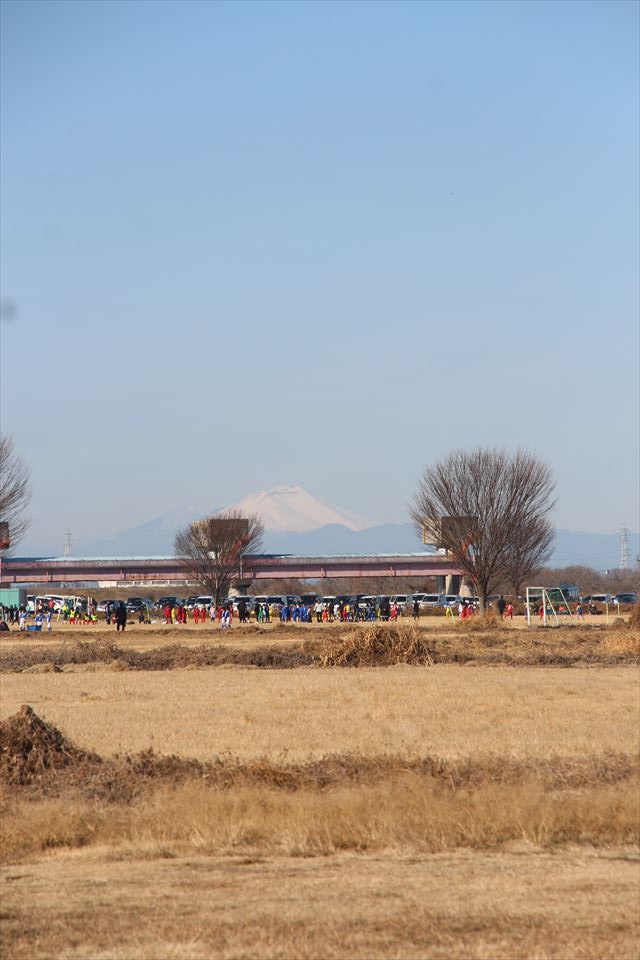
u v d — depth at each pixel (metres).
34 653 150.38
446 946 27.27
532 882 33.84
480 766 54.44
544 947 27.19
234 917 29.84
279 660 139.25
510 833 41.22
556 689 97.31
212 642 188.62
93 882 34.31
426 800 43.66
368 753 59.84
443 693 94.12
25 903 31.67
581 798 45.28
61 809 44.03
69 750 57.19
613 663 132.88
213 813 42.34
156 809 44.25
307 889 33.06
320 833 40.34
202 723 75.25
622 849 39.38
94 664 136.50
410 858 37.81
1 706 87.44
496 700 88.19
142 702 89.75
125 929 28.83
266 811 43.28
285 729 71.44
